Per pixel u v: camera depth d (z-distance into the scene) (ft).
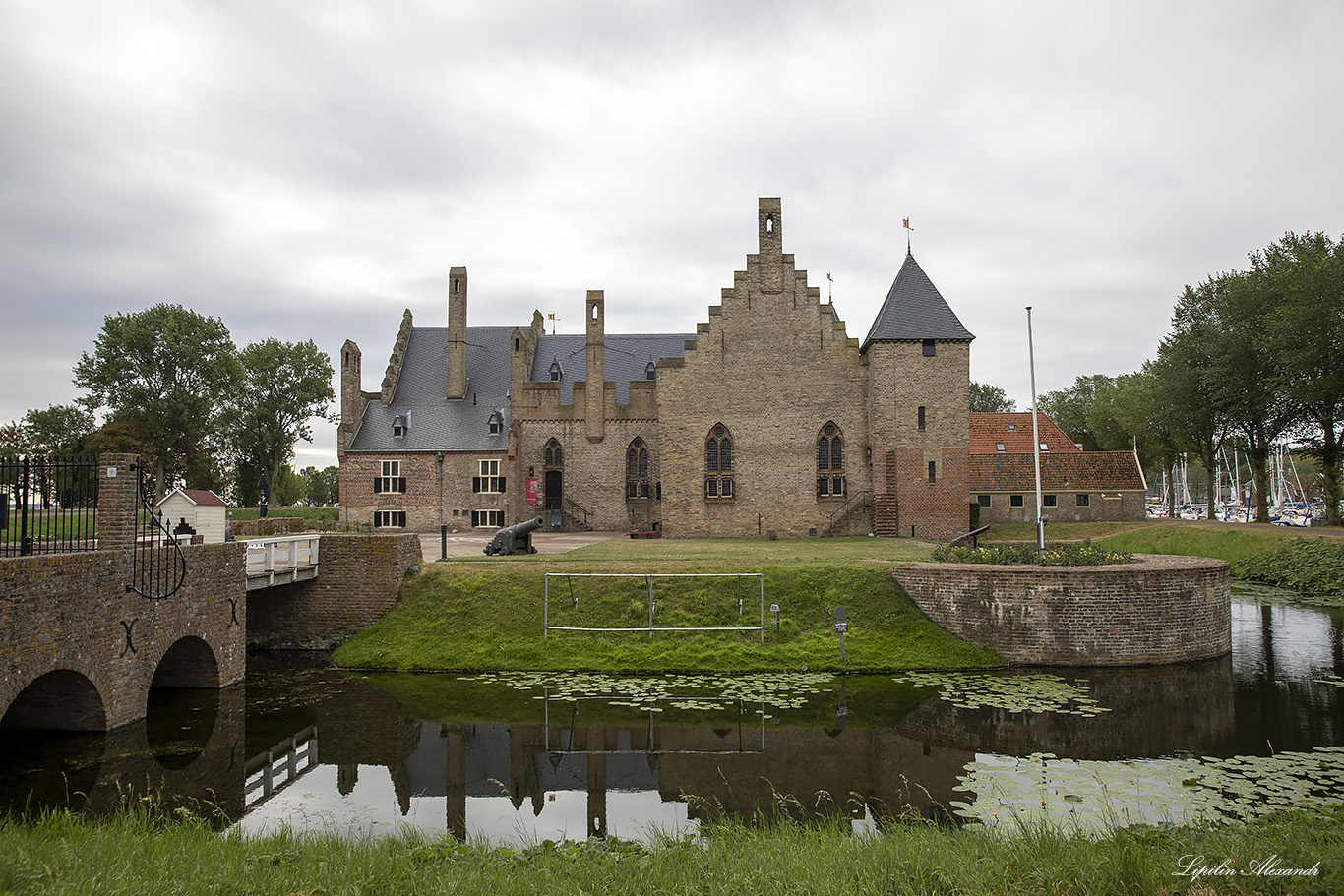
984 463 200.44
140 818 41.78
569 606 86.02
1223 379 169.89
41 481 58.18
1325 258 143.64
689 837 36.70
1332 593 119.96
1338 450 162.40
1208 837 31.01
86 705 55.62
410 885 26.96
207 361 234.79
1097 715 64.13
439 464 171.42
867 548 115.75
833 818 44.47
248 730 61.98
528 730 62.44
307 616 88.33
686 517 146.30
